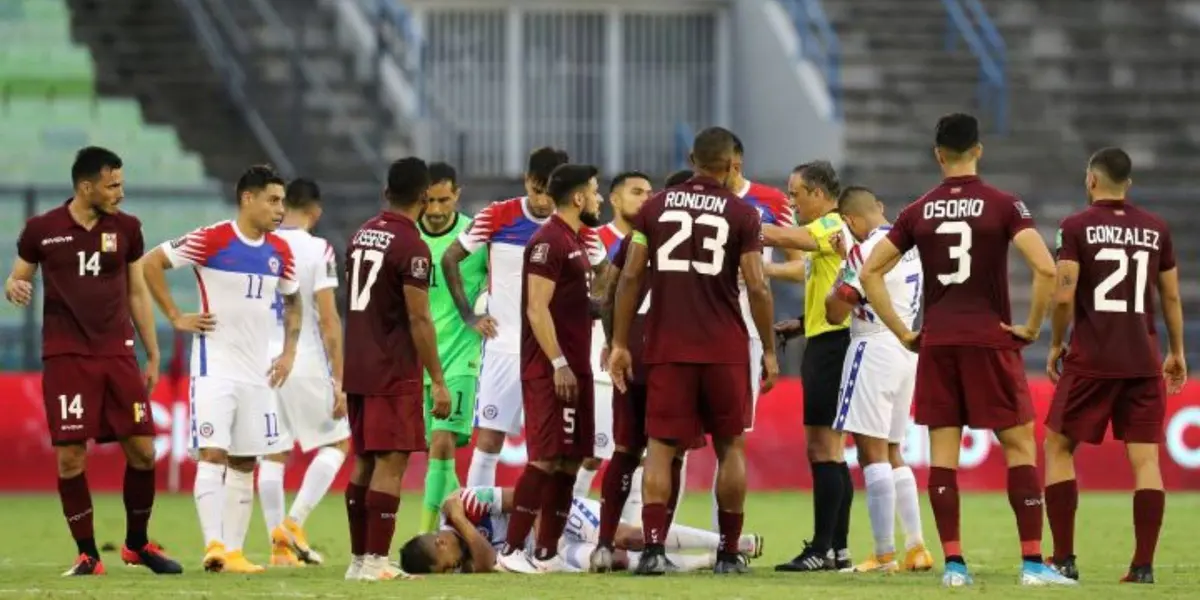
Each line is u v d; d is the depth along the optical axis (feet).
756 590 115.65
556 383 129.08
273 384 141.90
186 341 249.55
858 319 133.80
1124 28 349.61
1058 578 119.65
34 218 134.00
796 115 336.08
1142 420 124.98
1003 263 118.11
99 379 133.90
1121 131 333.01
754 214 125.80
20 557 158.30
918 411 119.85
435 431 152.56
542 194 149.28
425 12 351.46
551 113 353.92
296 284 144.05
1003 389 117.80
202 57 332.39
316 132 325.21
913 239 119.85
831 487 135.74
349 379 126.21
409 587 119.14
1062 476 125.80
